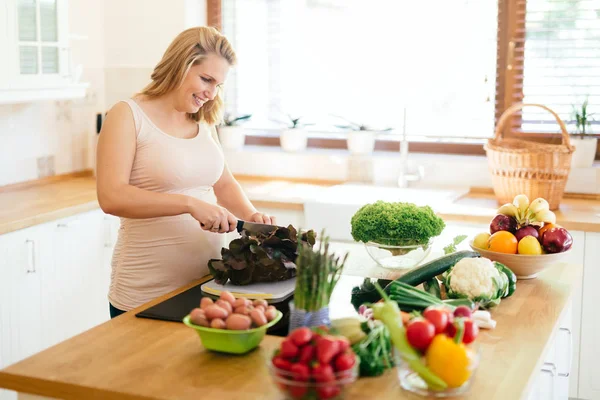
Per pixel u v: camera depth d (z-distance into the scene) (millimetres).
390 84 4398
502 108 4207
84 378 1591
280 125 4680
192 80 2402
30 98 3529
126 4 4457
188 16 4422
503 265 2236
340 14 4434
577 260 3467
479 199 3953
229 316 1706
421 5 4270
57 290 3498
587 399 3580
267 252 2252
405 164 4105
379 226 2299
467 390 1550
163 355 1723
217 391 1531
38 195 3795
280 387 1427
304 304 1618
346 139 4605
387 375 1634
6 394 3230
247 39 4641
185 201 2281
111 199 2312
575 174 3949
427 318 1555
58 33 3686
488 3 4145
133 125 2406
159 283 2438
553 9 4031
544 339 1877
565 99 4078
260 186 4215
